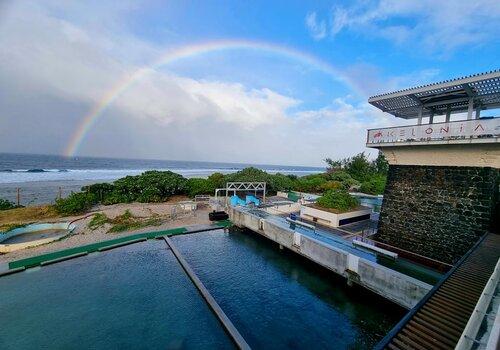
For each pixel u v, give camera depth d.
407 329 5.72
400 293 10.51
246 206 25.72
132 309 10.81
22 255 15.12
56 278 13.13
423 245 13.73
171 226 22.05
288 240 16.95
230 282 13.54
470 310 6.25
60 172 73.94
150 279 13.45
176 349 8.61
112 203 29.84
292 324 10.30
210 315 10.58
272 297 12.23
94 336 9.15
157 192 32.59
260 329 9.93
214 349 8.66
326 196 23.27
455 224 12.52
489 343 3.55
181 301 11.53
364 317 10.88
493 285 5.71
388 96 14.58
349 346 9.16
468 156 12.02
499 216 12.45
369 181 47.31
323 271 15.08
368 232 17.95
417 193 14.04
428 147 13.33
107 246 16.97
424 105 15.39
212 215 24.19
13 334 9.16
